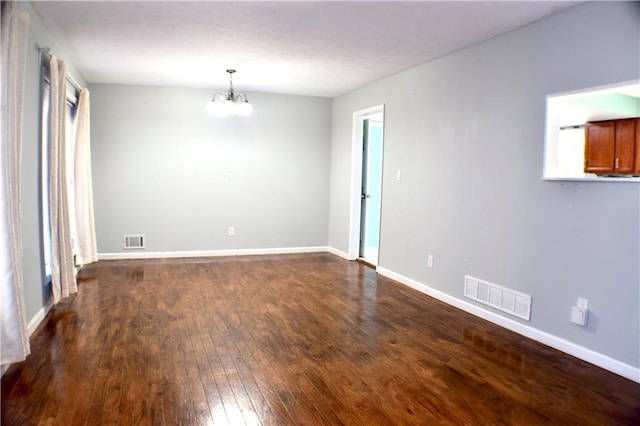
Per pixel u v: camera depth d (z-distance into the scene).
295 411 2.26
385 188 5.27
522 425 2.18
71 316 3.63
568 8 2.97
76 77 4.97
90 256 5.17
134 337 3.21
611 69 2.74
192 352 2.97
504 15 3.11
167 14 3.23
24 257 3.08
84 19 3.36
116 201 5.95
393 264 5.13
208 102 6.17
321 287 4.73
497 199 3.61
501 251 3.58
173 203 6.17
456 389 2.53
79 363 2.76
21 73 2.64
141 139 5.97
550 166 3.16
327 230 6.96
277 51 4.16
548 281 3.18
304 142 6.69
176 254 6.24
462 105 3.99
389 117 5.18
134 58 4.50
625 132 2.74
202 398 2.37
